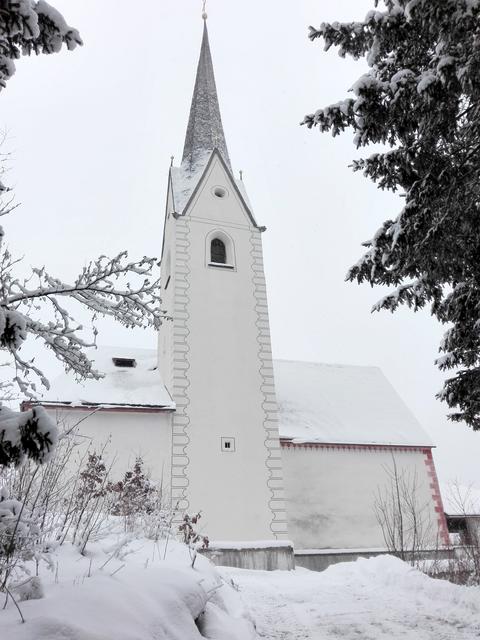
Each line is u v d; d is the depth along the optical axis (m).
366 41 7.66
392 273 8.88
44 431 3.55
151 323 5.60
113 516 9.51
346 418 24.58
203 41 33.56
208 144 27.88
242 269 22.41
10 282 4.79
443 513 21.98
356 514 20.98
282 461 21.33
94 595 4.21
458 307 9.12
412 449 23.11
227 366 20.12
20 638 3.26
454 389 10.41
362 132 7.70
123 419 18.41
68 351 5.25
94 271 5.18
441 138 7.77
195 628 4.86
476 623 6.65
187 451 18.17
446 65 6.41
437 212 7.68
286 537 17.80
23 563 5.09
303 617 7.66
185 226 22.53
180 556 8.09
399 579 9.70
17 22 3.79
